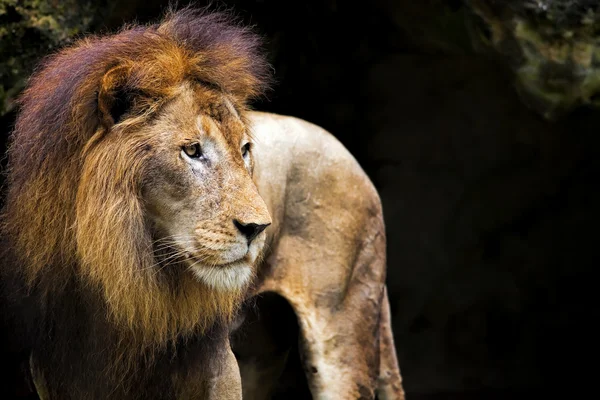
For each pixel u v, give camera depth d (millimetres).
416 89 15766
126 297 7145
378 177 16391
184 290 7348
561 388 17172
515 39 11195
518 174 17156
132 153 7066
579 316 17438
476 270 17438
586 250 17422
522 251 17469
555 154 16906
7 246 7738
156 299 7242
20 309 7816
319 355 9242
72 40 9945
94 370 7594
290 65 13555
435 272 17219
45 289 7449
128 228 7055
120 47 7320
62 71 7484
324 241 9398
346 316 9477
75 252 7246
